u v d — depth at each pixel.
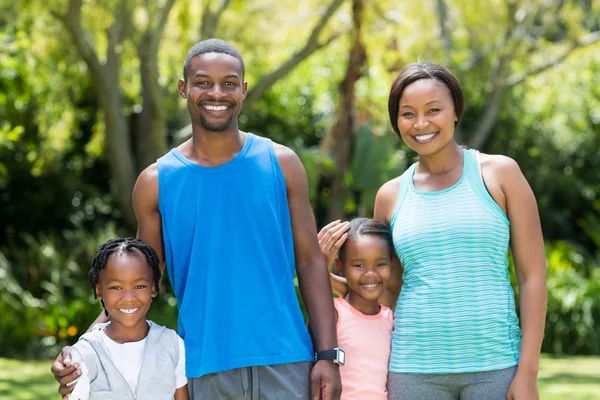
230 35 13.12
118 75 11.59
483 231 3.47
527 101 17.11
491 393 3.40
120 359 3.38
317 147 15.47
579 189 16.69
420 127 3.60
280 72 11.77
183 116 12.94
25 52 12.68
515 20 13.72
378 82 14.48
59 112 13.03
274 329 3.38
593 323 12.45
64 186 14.05
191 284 3.42
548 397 8.11
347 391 3.65
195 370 3.36
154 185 3.50
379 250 3.79
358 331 3.75
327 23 11.66
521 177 3.54
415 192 3.67
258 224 3.44
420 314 3.49
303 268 3.59
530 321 3.44
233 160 3.47
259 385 3.35
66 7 10.48
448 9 13.79
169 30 12.84
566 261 14.03
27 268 12.30
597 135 16.91
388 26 12.57
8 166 13.55
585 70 16.97
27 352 11.24
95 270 3.46
